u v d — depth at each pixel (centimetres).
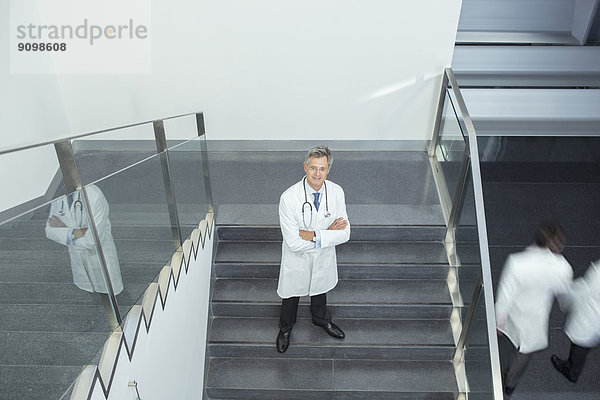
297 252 359
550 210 498
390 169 522
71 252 211
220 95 514
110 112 522
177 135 536
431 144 537
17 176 413
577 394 378
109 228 247
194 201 388
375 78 502
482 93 529
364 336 421
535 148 543
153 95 513
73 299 216
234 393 410
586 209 499
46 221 193
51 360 202
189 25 470
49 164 465
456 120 425
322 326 421
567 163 535
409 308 426
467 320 385
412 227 444
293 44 482
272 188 494
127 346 250
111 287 249
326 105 521
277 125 536
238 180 505
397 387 405
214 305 431
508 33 557
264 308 432
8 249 175
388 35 476
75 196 212
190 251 358
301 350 420
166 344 311
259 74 500
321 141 547
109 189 246
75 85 503
